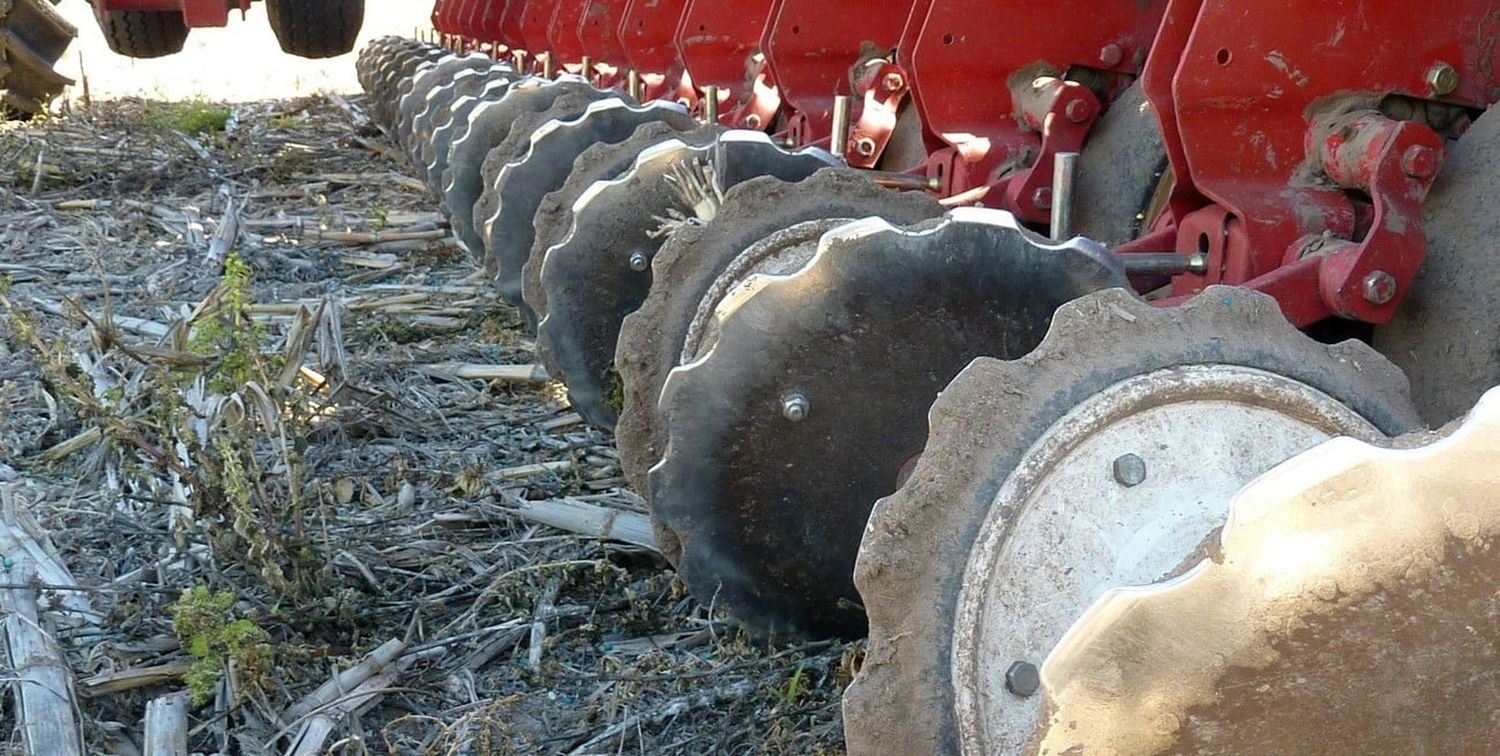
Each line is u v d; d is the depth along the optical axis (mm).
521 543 3986
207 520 3891
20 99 12312
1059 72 4254
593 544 3994
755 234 3240
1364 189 2848
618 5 8586
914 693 1926
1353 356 2047
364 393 5031
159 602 3555
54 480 4480
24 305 6559
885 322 2582
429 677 3295
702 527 2824
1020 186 4137
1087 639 1551
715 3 6402
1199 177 2885
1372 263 2756
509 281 5090
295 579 3479
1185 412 1979
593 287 4098
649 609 3537
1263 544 1492
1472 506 1483
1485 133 2908
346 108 14727
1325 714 1540
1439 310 2939
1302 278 2814
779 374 2662
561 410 5254
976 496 1917
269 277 7488
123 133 12016
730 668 3111
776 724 2863
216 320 3879
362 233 8250
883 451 2678
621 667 3232
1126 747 1561
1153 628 1527
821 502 2760
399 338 6281
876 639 1937
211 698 3135
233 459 3459
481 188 6234
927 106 4234
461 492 4367
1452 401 2908
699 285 3230
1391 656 1520
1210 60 2814
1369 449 1489
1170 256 2990
